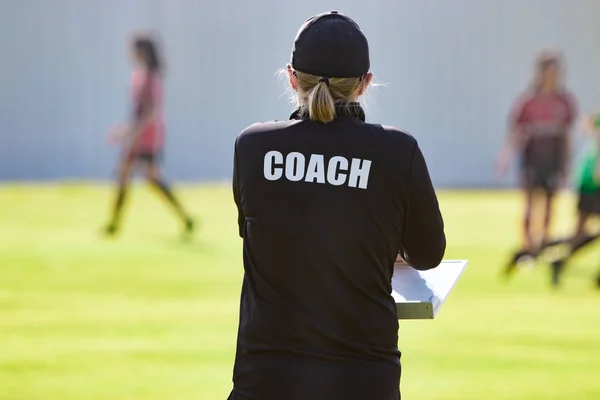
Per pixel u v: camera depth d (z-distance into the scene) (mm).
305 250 10305
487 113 66375
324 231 10305
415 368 23359
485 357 24438
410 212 10570
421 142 66562
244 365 10461
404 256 11055
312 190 10398
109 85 66062
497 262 39844
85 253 39750
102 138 66562
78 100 66250
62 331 26656
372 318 10305
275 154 10594
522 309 30766
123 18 65750
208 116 66625
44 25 65750
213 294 32062
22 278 34281
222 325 27641
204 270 36312
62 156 66750
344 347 10234
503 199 61562
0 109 66188
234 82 66250
